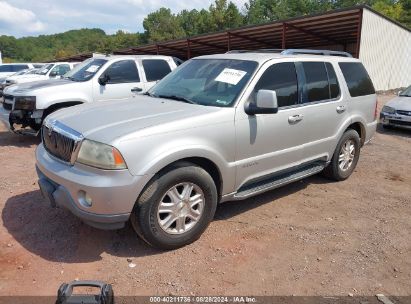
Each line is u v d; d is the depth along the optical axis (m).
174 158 3.40
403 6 55.84
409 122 10.07
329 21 19.77
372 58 20.28
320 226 4.26
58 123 3.72
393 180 6.04
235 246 3.76
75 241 3.76
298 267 3.44
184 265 3.41
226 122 3.83
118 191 3.17
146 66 8.95
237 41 26.56
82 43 119.81
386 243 3.93
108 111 3.90
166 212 3.51
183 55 34.97
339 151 5.52
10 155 7.07
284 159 4.54
